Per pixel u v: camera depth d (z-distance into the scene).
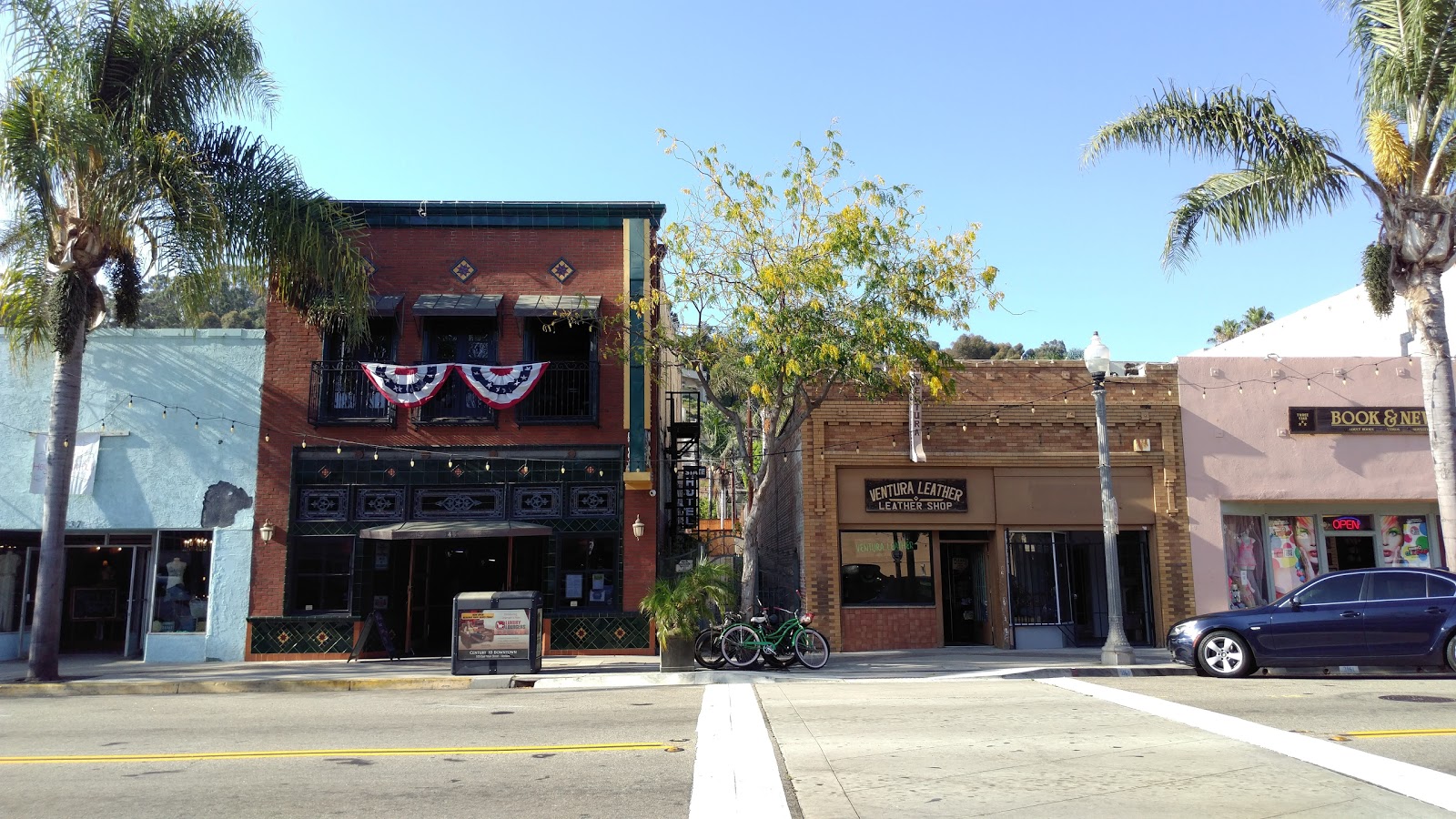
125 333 18.39
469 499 18.27
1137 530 19.34
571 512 18.25
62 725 10.34
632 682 14.34
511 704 11.73
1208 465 19.30
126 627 18.66
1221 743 8.24
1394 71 15.16
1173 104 16.08
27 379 17.56
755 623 15.31
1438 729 8.75
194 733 9.64
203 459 18.12
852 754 8.00
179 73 15.52
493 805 6.51
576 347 19.00
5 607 18.42
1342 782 6.84
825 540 18.53
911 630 18.75
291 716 10.84
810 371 15.59
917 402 18.55
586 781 7.18
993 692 12.00
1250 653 13.25
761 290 15.74
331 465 18.22
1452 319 21.75
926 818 6.04
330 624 17.69
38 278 15.09
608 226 19.14
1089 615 19.14
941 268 16.14
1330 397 19.66
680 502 24.08
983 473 19.08
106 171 14.30
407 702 12.27
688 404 26.05
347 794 6.88
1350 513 19.92
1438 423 15.00
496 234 19.05
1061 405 19.20
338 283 15.93
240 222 15.41
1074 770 7.31
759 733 9.09
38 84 14.33
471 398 18.61
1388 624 12.63
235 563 17.86
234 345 18.47
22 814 6.43
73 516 17.84
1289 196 16.20
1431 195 15.24
